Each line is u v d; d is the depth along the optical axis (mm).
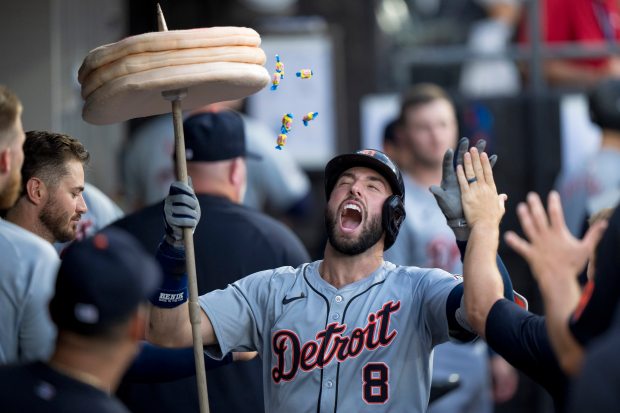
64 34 21547
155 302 11391
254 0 27172
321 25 24469
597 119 19891
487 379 19188
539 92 21656
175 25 27562
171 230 11125
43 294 12047
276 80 11430
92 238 8844
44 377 8688
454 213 11086
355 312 11391
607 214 12508
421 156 18953
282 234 14648
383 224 11539
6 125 11969
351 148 25984
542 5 25250
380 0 27562
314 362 11258
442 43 29109
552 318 9219
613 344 8094
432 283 11469
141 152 20594
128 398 14062
